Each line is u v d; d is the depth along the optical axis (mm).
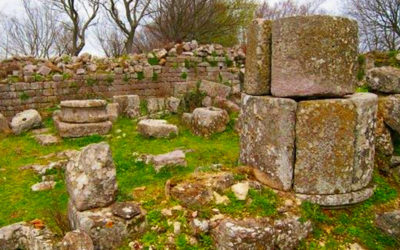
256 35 4285
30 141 8242
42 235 3734
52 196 4891
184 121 8789
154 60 14172
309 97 3992
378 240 3715
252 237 3312
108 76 13039
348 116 3875
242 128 4609
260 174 4238
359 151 4027
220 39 22812
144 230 3646
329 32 3805
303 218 3711
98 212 3609
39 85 11789
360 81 9398
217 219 3584
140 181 5125
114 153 6766
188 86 11422
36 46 27094
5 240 3812
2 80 11352
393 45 22594
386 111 4926
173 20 21516
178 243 3461
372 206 4082
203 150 6598
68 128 8141
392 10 21984
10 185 5473
